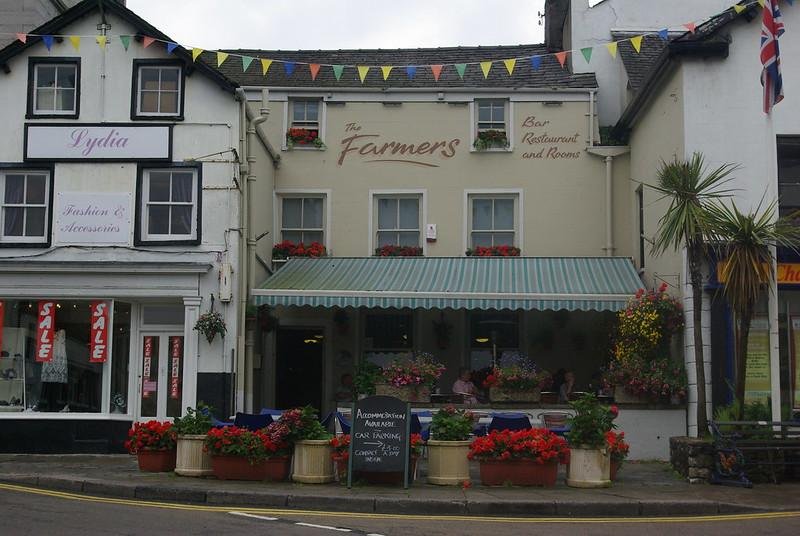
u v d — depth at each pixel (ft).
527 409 60.23
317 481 44.19
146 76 62.59
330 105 73.51
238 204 61.16
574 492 42.91
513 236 72.23
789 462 48.08
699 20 79.30
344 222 72.49
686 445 48.11
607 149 71.67
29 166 61.57
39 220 61.67
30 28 72.74
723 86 58.13
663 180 50.60
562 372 67.62
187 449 46.39
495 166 72.38
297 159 73.10
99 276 60.18
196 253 60.44
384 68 55.72
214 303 59.98
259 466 45.16
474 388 64.59
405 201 73.20
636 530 34.47
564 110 72.49
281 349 71.92
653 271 65.10
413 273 66.23
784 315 57.21
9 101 62.18
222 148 61.52
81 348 60.39
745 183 57.36
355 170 72.90
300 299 61.16
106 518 34.78
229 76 75.56
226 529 32.63
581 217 71.51
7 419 59.52
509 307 60.18
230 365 59.36
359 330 71.26
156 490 41.50
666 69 60.39
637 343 59.47
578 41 79.05
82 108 61.98
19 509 36.63
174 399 60.64
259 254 67.05
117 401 60.49
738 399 49.49
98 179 61.36
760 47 56.85
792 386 56.65
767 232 48.37
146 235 61.26
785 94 58.39
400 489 42.80
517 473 44.47
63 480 44.01
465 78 74.90
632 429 58.39
